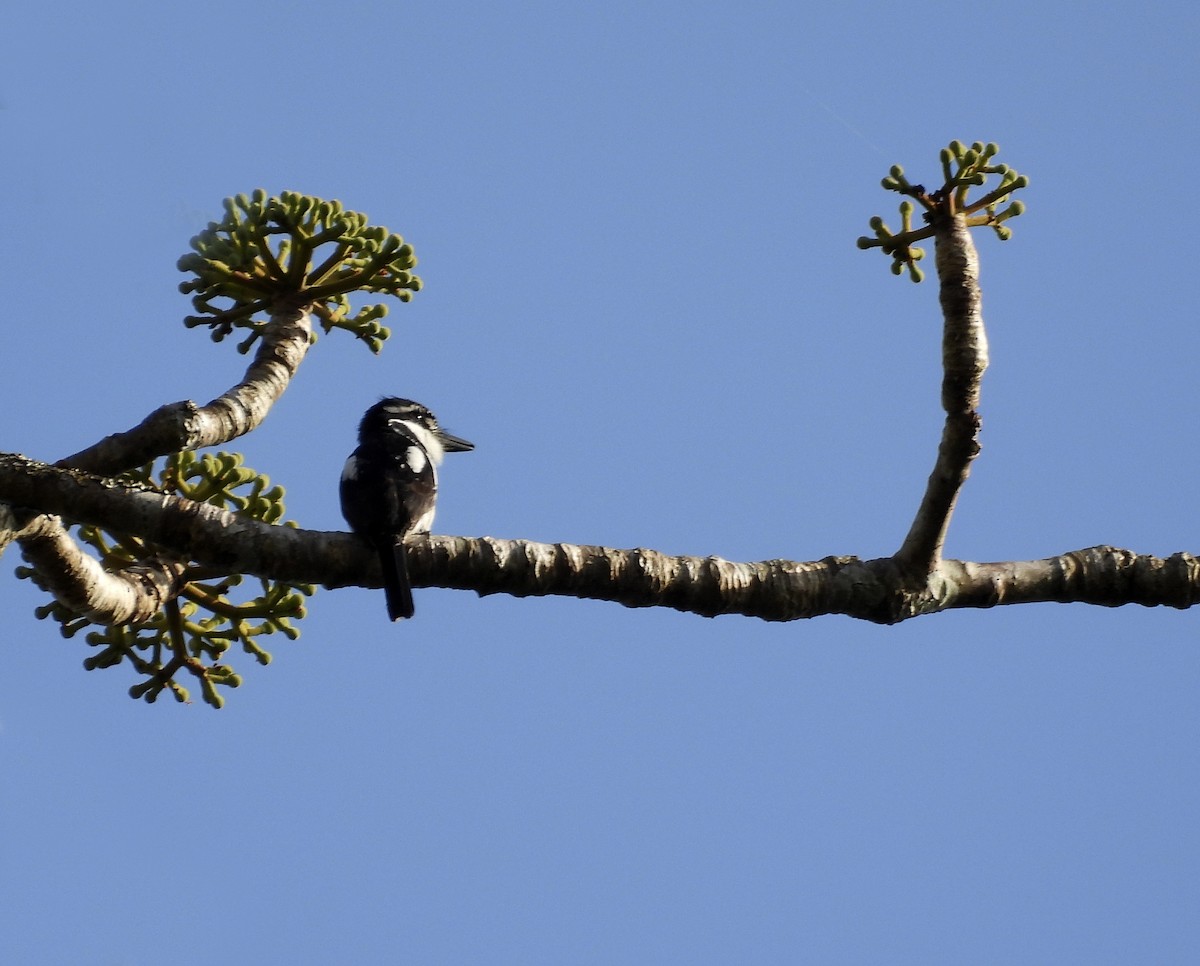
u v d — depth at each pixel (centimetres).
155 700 1429
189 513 1142
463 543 1145
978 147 1191
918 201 1188
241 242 1460
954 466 1120
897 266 1239
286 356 1424
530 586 1138
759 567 1154
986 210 1221
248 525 1151
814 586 1152
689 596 1139
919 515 1153
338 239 1475
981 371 1121
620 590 1136
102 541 1405
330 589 1180
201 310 1484
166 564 1377
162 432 1234
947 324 1133
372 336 1518
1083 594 1201
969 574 1183
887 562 1169
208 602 1419
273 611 1430
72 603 1264
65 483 1129
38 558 1216
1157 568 1198
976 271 1152
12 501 1127
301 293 1491
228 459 1409
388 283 1509
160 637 1427
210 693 1429
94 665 1417
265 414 1374
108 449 1230
